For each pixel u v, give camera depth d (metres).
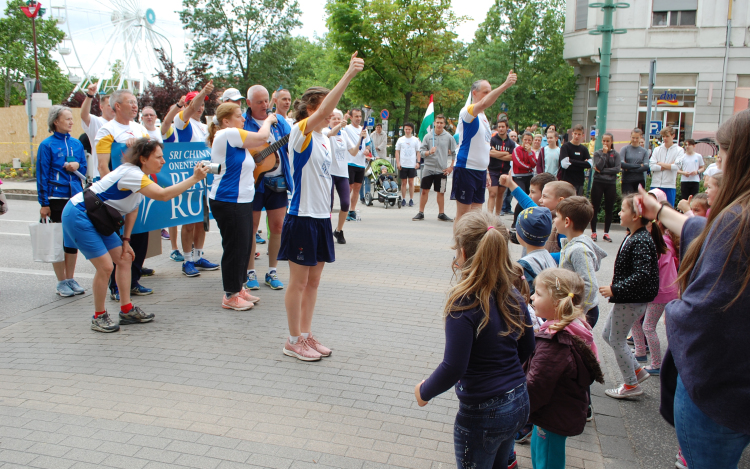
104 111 6.57
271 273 6.46
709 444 2.03
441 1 21.03
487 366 2.36
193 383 4.02
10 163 23.95
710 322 1.88
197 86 20.58
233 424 3.47
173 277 6.92
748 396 1.87
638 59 28.16
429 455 3.19
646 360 4.70
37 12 24.27
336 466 3.06
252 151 5.79
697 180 10.49
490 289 2.33
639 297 3.63
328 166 4.30
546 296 2.84
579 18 30.88
